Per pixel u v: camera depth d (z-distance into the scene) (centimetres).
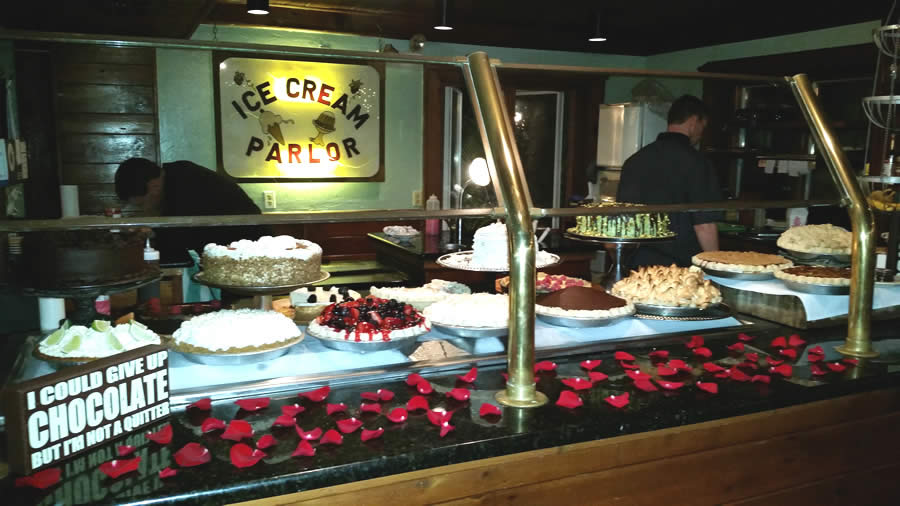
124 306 226
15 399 103
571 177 596
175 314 197
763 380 156
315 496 112
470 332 167
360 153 504
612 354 176
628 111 546
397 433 124
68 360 131
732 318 201
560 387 151
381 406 137
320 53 146
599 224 242
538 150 608
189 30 380
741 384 155
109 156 416
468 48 537
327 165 496
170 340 150
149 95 420
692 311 192
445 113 536
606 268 404
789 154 491
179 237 319
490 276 391
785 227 481
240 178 473
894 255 215
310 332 157
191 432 123
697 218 302
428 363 158
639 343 181
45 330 174
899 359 173
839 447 164
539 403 139
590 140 588
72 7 321
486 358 162
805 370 164
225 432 120
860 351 177
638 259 312
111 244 162
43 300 174
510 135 144
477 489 125
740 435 149
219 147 463
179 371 142
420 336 170
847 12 430
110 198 419
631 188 312
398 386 149
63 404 110
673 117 310
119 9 326
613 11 478
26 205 401
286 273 195
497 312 172
